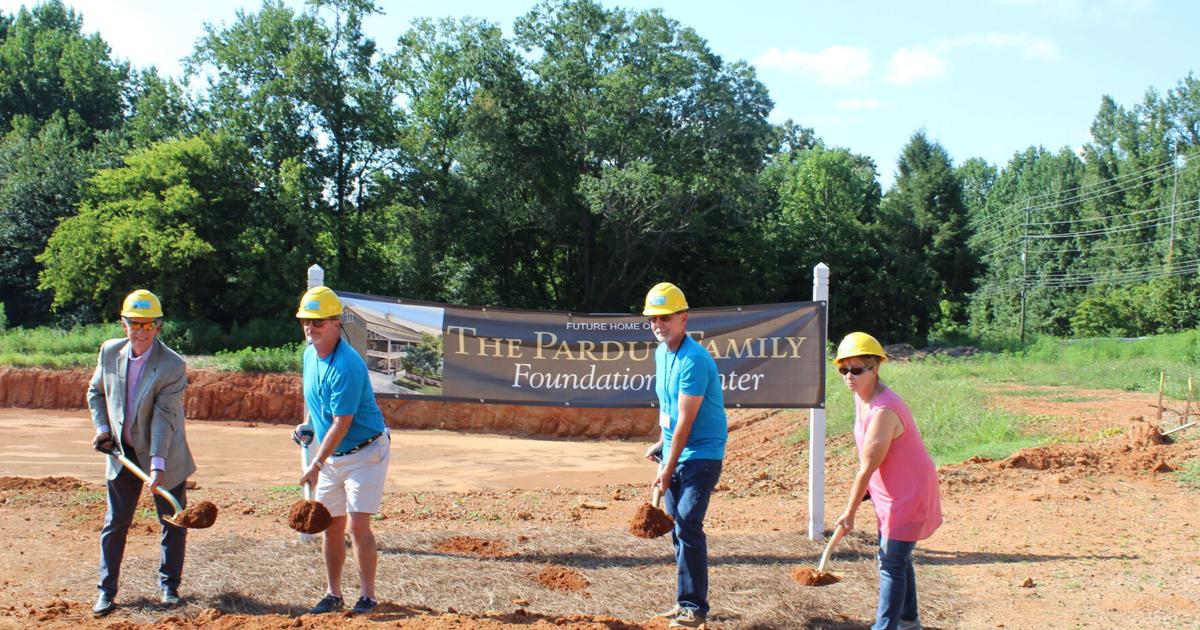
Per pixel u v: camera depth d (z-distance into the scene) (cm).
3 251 4338
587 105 4412
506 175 4500
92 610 566
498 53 4469
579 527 855
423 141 4575
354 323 852
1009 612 590
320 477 564
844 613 586
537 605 598
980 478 1091
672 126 4541
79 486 1041
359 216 4369
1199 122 8156
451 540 770
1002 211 9375
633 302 4922
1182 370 2464
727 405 805
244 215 3959
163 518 577
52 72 5669
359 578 616
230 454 1931
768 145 4828
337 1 4319
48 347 3155
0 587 621
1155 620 563
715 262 4938
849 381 488
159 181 3809
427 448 2097
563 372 844
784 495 1106
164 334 3531
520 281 4872
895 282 5731
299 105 4253
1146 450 1170
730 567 694
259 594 602
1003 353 3938
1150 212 7369
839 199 6197
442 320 853
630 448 2175
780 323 808
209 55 4297
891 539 482
